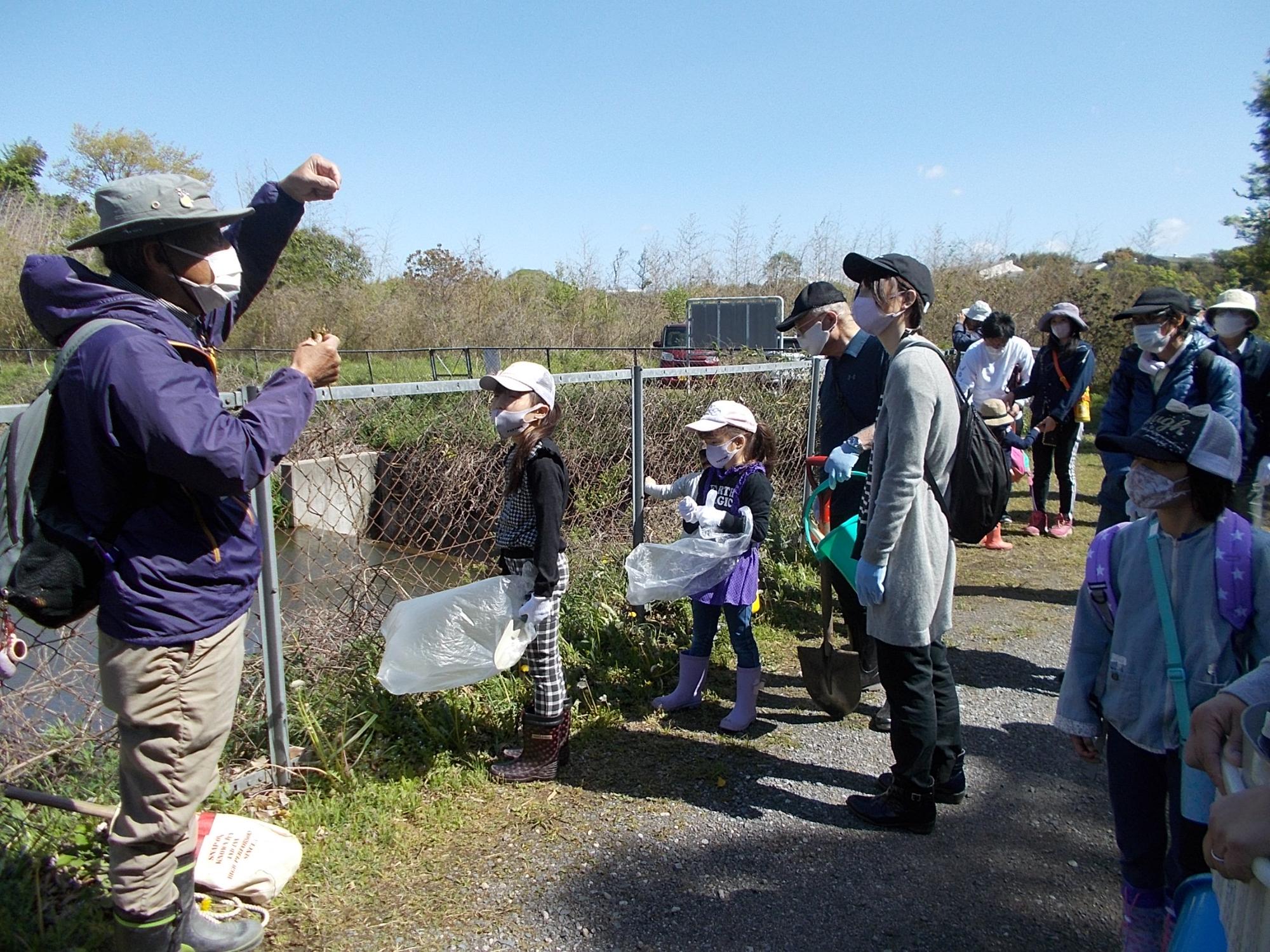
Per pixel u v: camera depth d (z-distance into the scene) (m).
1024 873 2.86
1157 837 2.19
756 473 3.91
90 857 2.51
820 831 3.08
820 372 5.73
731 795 3.30
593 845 2.94
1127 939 2.24
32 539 1.82
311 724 3.17
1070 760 3.67
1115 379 4.40
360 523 4.10
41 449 1.83
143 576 1.91
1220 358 4.02
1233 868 1.21
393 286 21.64
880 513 2.84
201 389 1.88
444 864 2.81
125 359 1.80
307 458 3.89
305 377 2.09
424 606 3.12
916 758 3.01
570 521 5.37
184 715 2.00
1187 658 2.02
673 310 22.33
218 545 2.01
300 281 21.22
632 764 3.52
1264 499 2.61
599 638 4.44
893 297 2.95
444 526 4.47
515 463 3.19
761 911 2.62
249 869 2.44
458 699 3.72
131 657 1.93
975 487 2.95
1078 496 9.27
